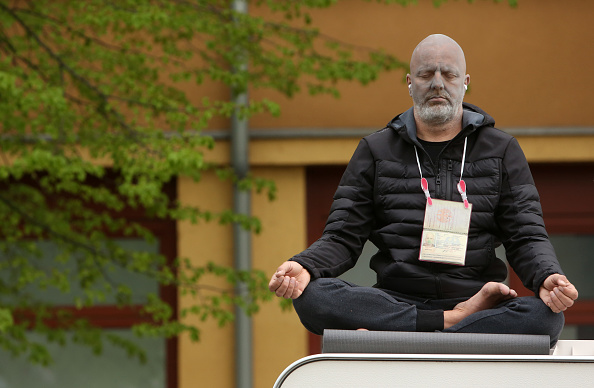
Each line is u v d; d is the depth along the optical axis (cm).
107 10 1335
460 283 693
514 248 686
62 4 1458
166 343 1858
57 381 1841
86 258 1474
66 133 1397
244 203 1809
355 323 669
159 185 1329
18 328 1459
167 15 1358
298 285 670
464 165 698
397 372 579
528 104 1848
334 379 581
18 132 1459
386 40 1841
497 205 697
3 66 1295
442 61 687
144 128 1391
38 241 1812
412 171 703
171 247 1866
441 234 690
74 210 1545
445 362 581
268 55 1536
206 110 1379
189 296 1814
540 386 577
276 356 1825
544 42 1852
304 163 1830
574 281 1869
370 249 1789
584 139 1841
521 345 614
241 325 1802
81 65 1498
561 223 1869
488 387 577
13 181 1791
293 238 1839
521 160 699
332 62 1558
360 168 715
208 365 1828
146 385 1856
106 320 1845
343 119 1838
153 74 1487
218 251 1834
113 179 1820
